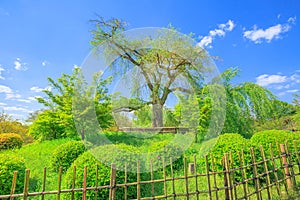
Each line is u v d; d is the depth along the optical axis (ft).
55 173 12.39
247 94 24.98
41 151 18.85
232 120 22.00
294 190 8.64
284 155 9.08
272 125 25.68
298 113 25.66
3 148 23.89
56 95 25.26
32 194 5.32
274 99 25.77
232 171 7.16
